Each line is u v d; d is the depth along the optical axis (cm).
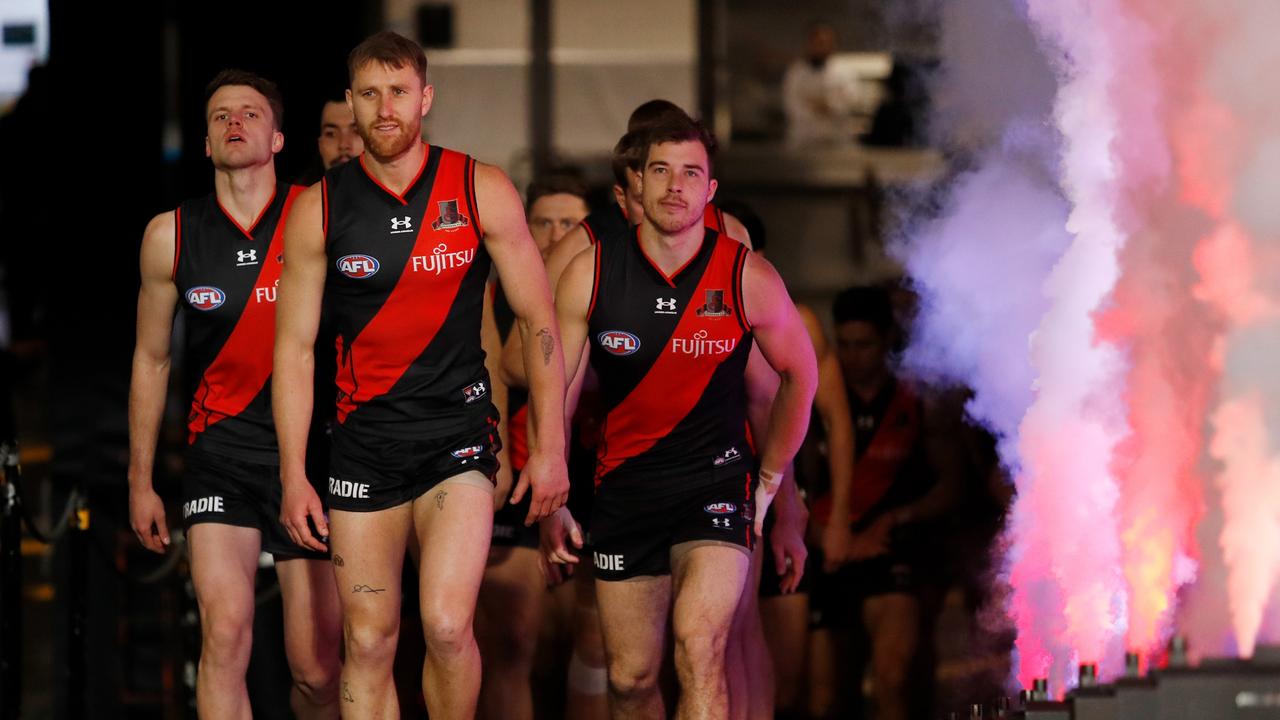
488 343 859
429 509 718
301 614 831
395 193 700
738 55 1895
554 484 722
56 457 1241
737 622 812
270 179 807
